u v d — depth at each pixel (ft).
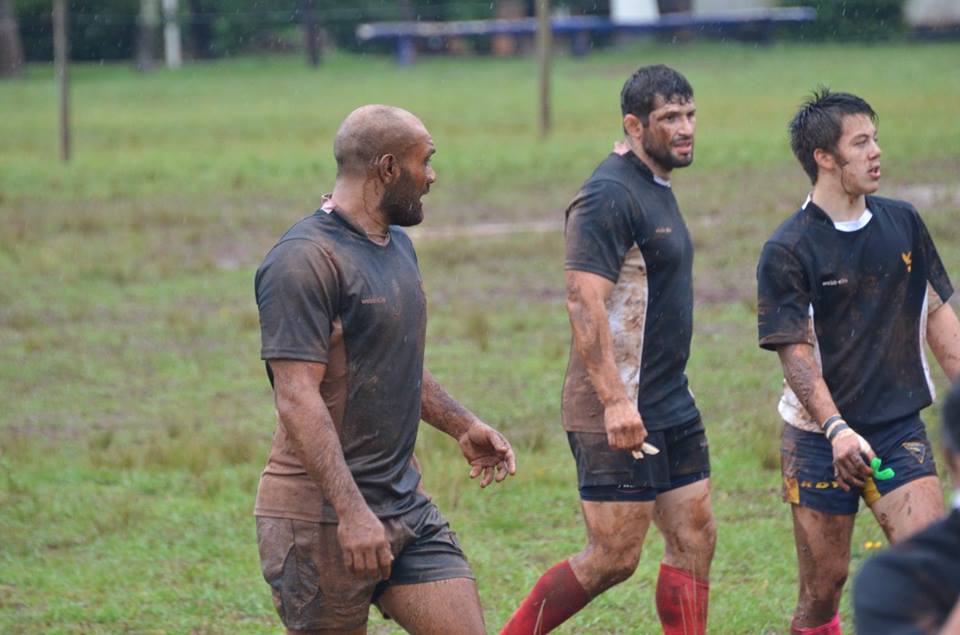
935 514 58.85
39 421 121.29
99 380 135.33
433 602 53.21
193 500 96.89
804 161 60.34
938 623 30.01
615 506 61.77
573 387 62.69
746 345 138.62
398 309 52.70
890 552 30.94
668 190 62.85
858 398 59.77
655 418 62.13
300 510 52.24
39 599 79.56
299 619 52.65
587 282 60.54
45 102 525.34
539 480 98.32
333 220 52.65
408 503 53.78
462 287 176.55
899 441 59.72
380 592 54.08
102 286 182.91
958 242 181.06
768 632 72.74
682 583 63.93
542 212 238.07
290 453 52.65
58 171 306.55
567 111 421.59
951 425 30.12
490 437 57.21
